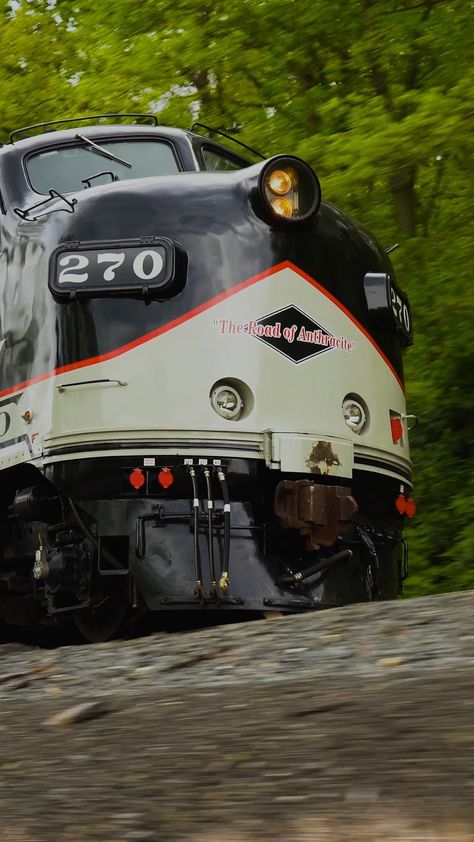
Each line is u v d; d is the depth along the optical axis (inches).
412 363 1482.5
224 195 928.3
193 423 882.8
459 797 355.3
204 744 450.3
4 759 473.4
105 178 1051.3
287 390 915.4
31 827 379.9
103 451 882.8
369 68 1497.3
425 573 1456.7
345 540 941.2
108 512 887.1
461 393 1509.6
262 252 922.1
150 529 877.2
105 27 1579.7
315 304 941.2
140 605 903.1
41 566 944.3
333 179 1301.7
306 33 1464.1
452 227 1504.7
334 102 1375.5
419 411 1531.7
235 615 989.2
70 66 1784.0
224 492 878.4
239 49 1509.6
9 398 954.7
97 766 442.3
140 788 406.6
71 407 895.7
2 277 980.6
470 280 1444.4
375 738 421.7
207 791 393.4
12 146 1051.3
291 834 343.9
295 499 893.8
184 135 1088.2
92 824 376.2
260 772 403.9
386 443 982.4
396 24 1423.5
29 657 753.6
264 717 478.9
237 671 591.8
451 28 1418.6
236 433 891.4
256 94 1592.0
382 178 1316.4
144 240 894.4
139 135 1078.4
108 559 894.4
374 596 960.9
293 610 891.4
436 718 435.8
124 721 511.5
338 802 364.8
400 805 354.9
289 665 586.6
